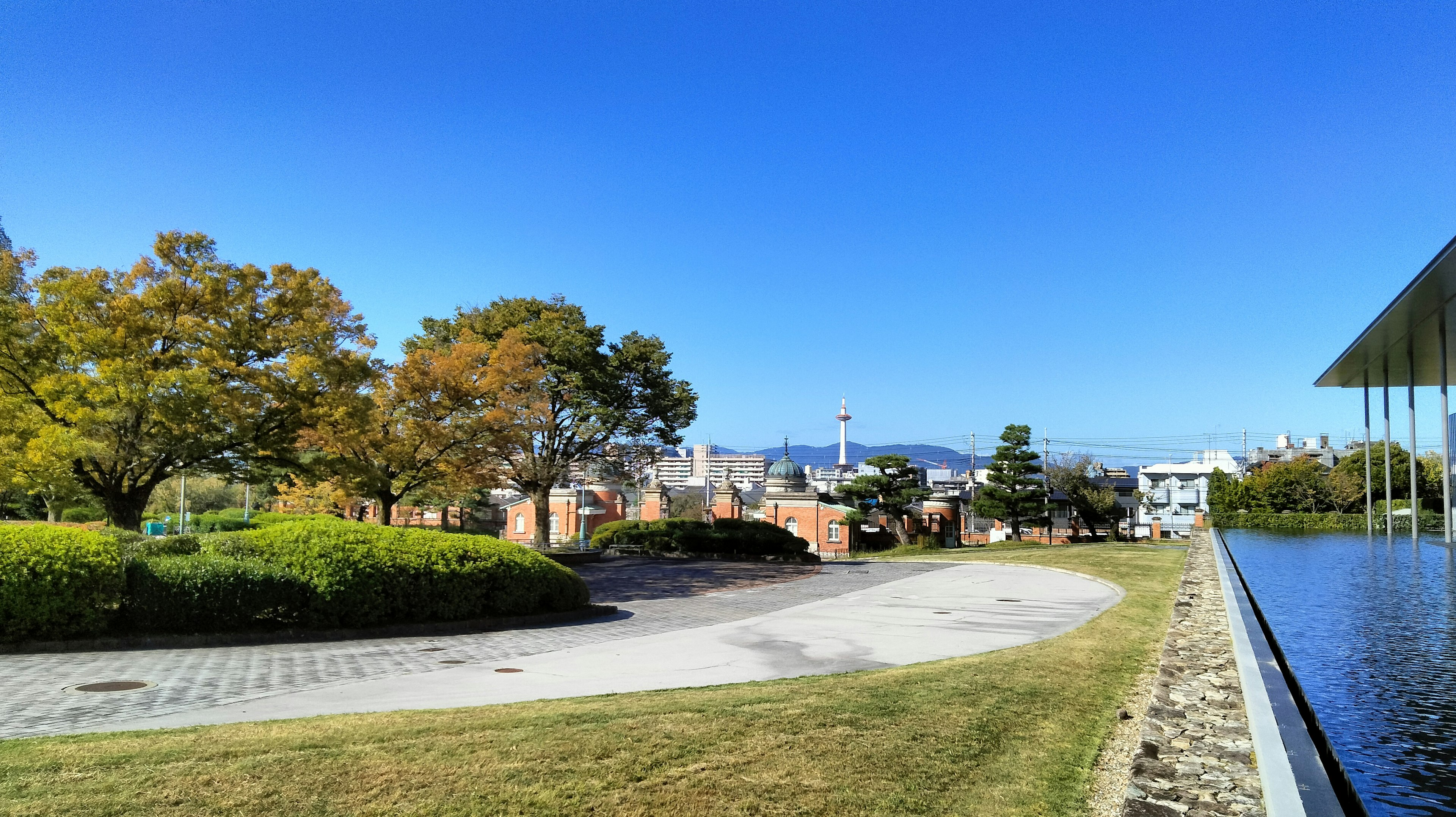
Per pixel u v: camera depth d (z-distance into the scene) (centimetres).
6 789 481
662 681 890
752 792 521
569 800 499
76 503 2078
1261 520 4534
